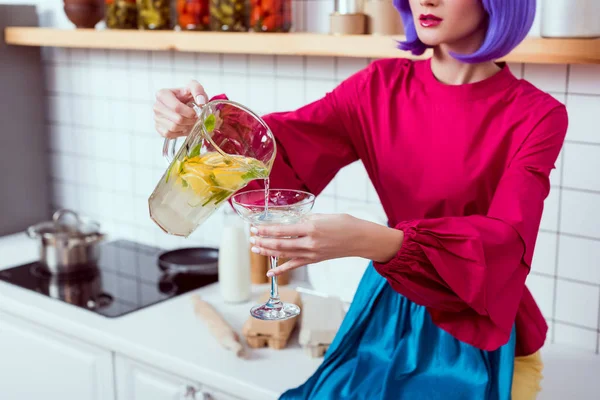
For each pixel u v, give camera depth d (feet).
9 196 8.63
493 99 4.20
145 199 8.25
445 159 4.30
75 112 8.66
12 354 6.48
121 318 5.91
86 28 7.55
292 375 4.94
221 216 7.64
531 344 4.40
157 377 5.44
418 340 4.36
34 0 8.68
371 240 3.43
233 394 4.89
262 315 3.54
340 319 5.45
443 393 4.12
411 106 4.45
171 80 7.70
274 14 6.18
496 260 3.61
